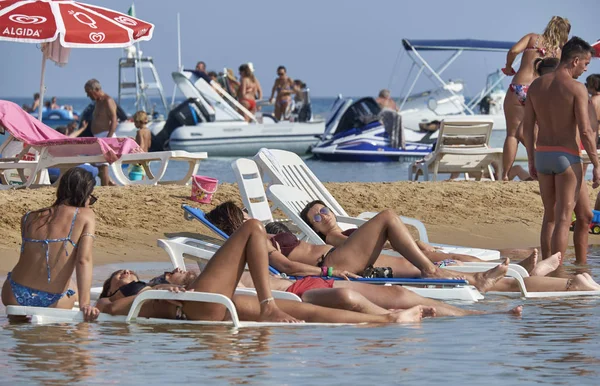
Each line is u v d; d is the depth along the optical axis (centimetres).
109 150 3825
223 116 9025
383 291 1986
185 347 1570
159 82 11088
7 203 3161
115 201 3375
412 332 1706
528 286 2241
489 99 8931
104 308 1866
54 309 1844
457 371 1373
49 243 1866
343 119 8412
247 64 9338
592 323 1800
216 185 3509
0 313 1944
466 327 1759
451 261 2352
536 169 2692
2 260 2697
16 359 1473
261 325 1786
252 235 1816
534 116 2689
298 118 9544
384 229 2194
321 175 6712
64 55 4409
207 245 2288
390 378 1332
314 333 1700
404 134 8350
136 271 2622
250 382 1316
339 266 2181
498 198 3859
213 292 1808
